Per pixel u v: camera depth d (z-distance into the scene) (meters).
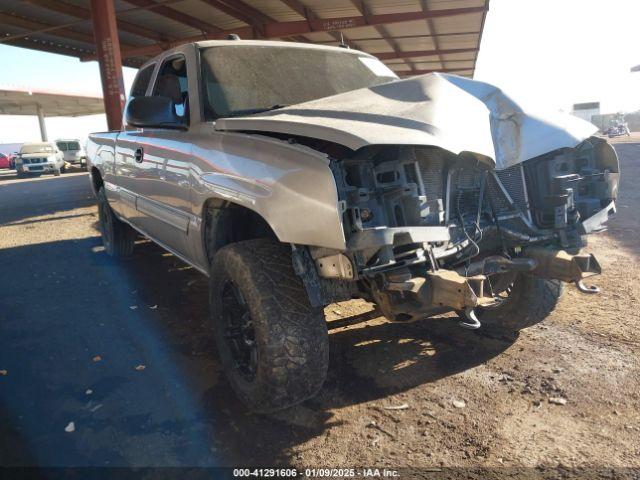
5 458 2.45
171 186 3.51
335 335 3.78
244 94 3.45
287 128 2.57
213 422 2.74
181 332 3.92
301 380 2.51
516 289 3.50
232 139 2.91
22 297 4.81
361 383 3.11
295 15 14.46
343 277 2.32
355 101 2.84
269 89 3.54
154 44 17.33
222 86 3.43
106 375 3.26
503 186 2.96
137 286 5.07
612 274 5.00
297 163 2.42
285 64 3.76
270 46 3.85
